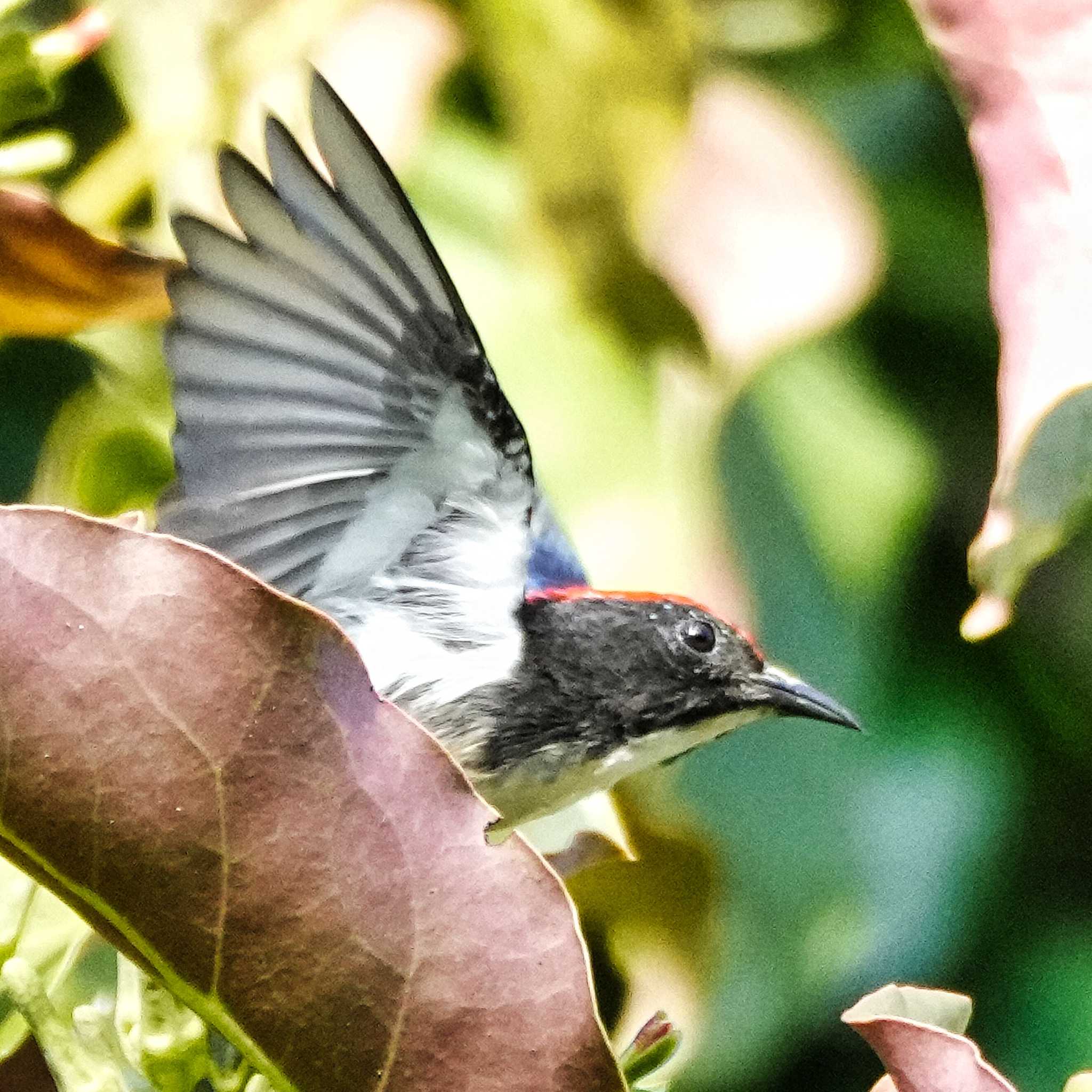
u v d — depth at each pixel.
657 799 2.57
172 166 2.56
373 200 2.53
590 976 2.48
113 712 2.48
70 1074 2.48
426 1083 2.48
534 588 2.57
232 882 2.48
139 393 2.56
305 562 2.54
